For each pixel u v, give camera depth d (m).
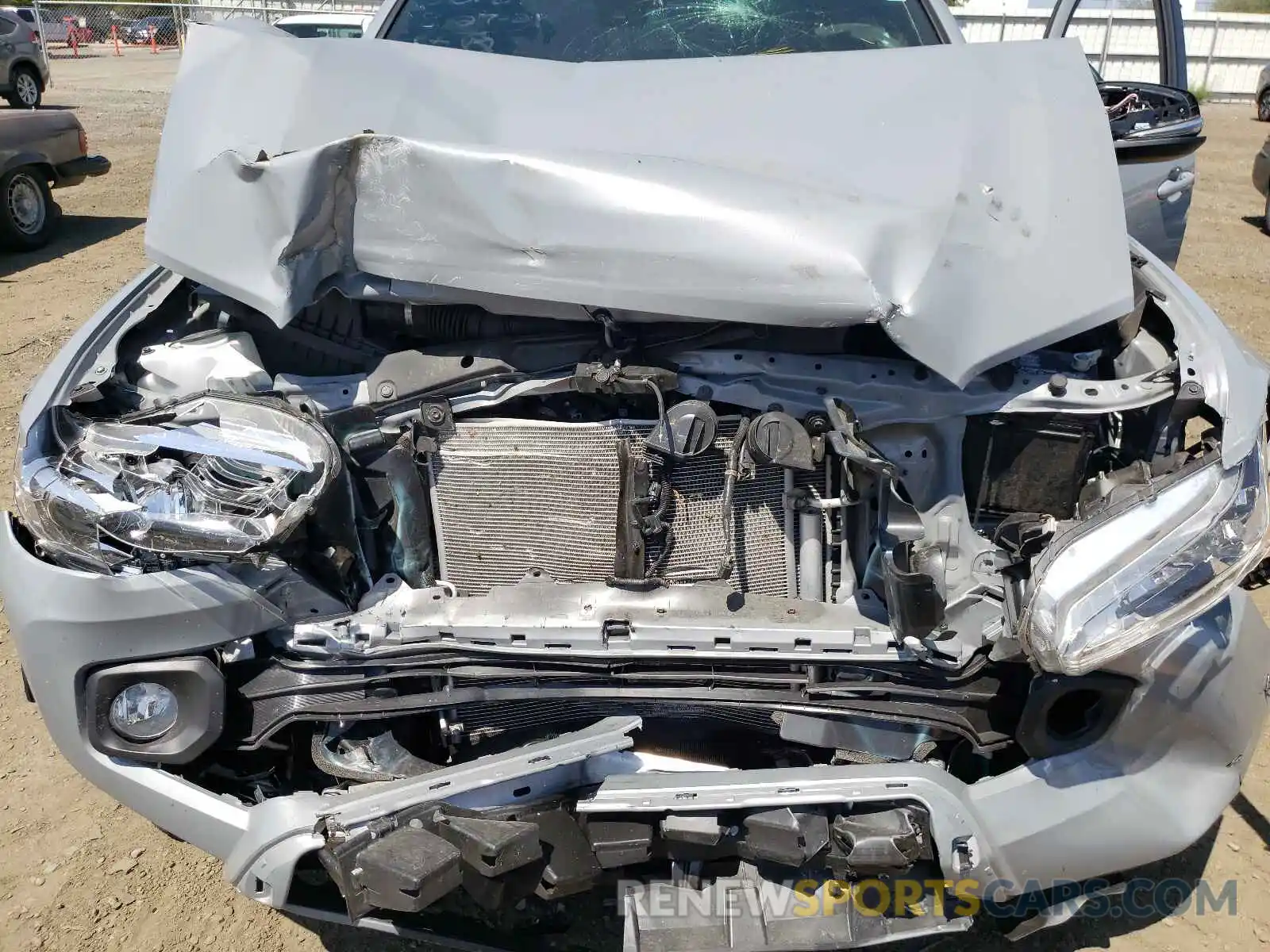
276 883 2.06
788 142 2.35
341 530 2.16
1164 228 4.51
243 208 2.27
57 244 8.98
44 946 2.54
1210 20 22.41
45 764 3.14
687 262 2.07
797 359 2.19
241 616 2.08
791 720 2.14
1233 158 14.21
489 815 2.03
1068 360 2.30
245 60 2.65
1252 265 8.45
